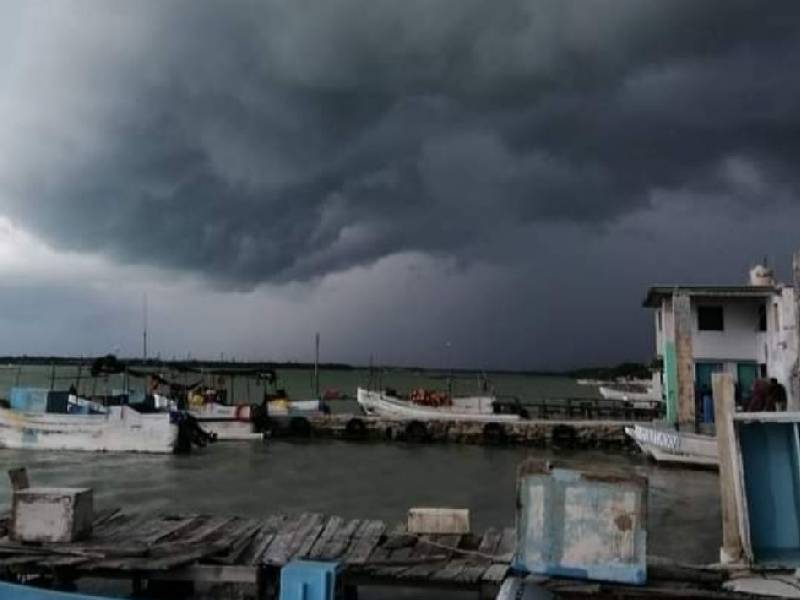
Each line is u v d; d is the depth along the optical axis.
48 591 9.01
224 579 10.87
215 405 45.88
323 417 48.06
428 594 12.75
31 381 114.81
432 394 54.31
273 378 51.25
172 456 36.66
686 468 30.86
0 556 11.08
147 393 44.69
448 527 12.44
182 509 22.88
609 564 9.56
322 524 13.40
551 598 8.62
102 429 37.53
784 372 29.31
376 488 27.53
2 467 31.98
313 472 31.81
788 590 9.69
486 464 35.16
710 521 21.17
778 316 30.86
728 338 34.19
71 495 11.85
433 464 35.09
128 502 24.08
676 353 33.03
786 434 10.77
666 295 35.25
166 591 11.80
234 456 37.34
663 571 10.12
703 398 33.81
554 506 9.78
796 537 10.57
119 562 10.81
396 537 12.30
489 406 51.88
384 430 46.91
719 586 9.87
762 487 10.73
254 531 12.88
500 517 21.89
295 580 9.05
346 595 11.37
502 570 10.68
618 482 9.65
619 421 45.19
